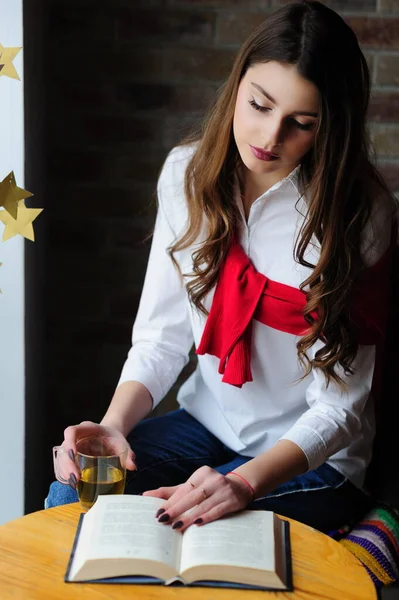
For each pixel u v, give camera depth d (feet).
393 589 6.00
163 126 6.36
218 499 3.91
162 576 3.51
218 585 3.53
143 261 6.64
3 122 5.34
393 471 6.10
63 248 6.60
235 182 4.93
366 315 4.89
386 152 6.35
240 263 4.96
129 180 6.47
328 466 5.05
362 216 4.80
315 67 4.19
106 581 3.51
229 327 4.93
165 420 5.58
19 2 5.16
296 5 4.35
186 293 5.41
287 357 5.02
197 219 5.01
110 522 3.73
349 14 6.15
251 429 5.31
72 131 6.37
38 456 6.52
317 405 4.88
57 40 6.21
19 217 3.91
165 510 3.84
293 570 3.69
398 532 5.01
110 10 6.16
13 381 5.72
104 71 6.26
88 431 4.49
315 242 4.86
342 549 3.89
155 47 6.22
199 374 5.68
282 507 4.72
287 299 4.86
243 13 6.15
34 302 6.07
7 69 3.86
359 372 4.93
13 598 3.39
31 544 3.80
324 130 4.40
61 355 6.81
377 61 6.21
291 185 4.83
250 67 4.41
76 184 6.47
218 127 4.81
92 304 6.72
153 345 5.43
